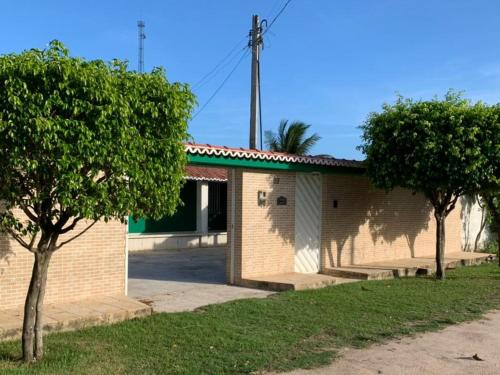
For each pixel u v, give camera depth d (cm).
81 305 870
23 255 847
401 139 1223
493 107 1217
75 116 537
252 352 680
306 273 1305
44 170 529
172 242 2053
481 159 1152
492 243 2061
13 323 739
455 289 1159
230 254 1210
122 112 550
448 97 1265
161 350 679
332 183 1402
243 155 1138
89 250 923
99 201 559
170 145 611
